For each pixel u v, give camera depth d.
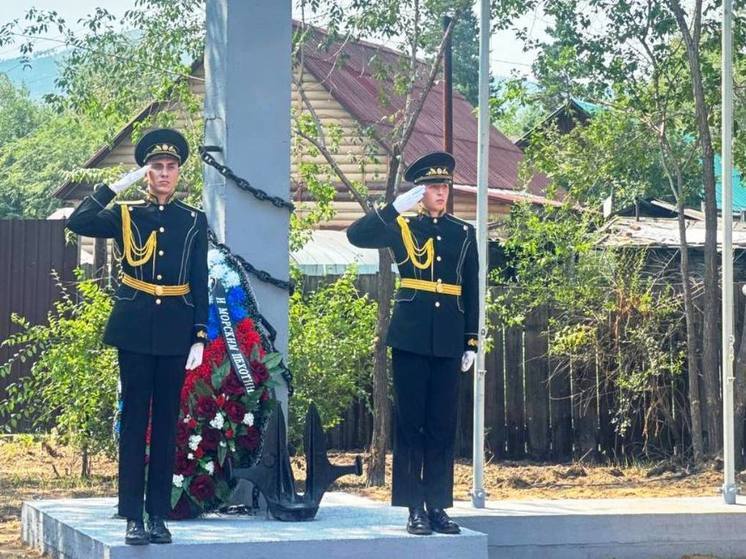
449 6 15.12
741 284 16.08
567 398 16.75
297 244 15.83
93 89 17.11
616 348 16.36
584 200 18.55
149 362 8.75
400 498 9.31
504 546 10.77
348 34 15.55
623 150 17.11
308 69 21.55
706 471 15.23
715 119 16.61
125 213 8.83
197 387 9.67
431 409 9.35
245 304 10.16
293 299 15.20
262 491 9.70
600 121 17.12
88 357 14.31
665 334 16.31
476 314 9.46
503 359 16.95
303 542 8.86
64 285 17.84
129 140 24.14
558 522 10.88
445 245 9.32
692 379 15.80
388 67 16.45
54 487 14.52
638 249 17.69
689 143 18.30
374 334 15.30
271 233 10.44
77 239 17.94
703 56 16.53
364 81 24.67
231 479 9.81
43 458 16.66
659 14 16.31
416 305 9.25
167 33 16.67
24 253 17.97
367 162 18.53
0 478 15.09
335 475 9.95
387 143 19.09
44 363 14.63
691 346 15.82
